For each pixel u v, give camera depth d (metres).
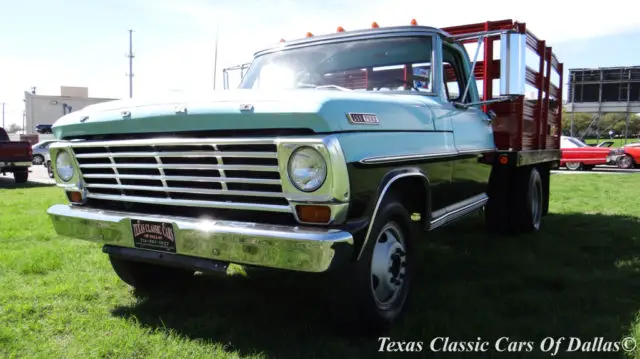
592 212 7.55
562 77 7.07
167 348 2.78
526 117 5.29
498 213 5.61
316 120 2.36
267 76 4.18
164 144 2.73
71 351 2.77
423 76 3.77
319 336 2.90
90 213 3.10
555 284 3.82
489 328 3.00
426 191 3.25
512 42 3.55
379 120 2.80
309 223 2.46
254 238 2.46
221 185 2.64
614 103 29.09
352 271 2.64
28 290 3.80
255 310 3.36
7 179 16.30
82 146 3.12
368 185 2.62
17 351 2.78
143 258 2.95
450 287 3.77
